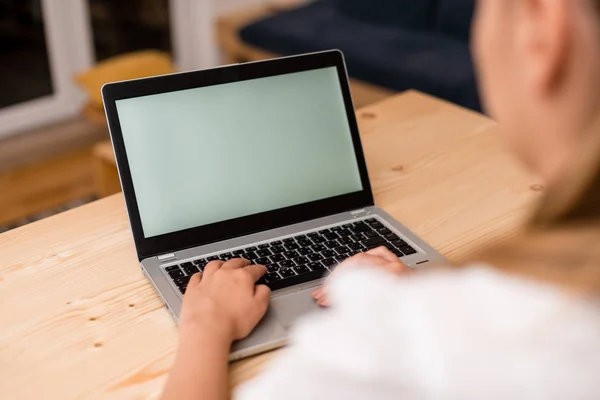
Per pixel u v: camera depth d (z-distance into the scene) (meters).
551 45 0.36
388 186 1.27
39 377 0.84
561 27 0.35
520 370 0.35
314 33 3.22
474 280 0.38
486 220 1.17
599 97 0.36
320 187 1.17
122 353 0.88
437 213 1.19
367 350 0.39
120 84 1.07
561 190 0.35
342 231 1.11
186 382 0.72
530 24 0.38
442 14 3.15
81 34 3.42
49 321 0.93
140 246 1.05
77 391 0.82
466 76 2.73
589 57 0.35
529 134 0.40
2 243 1.09
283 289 0.97
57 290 0.99
